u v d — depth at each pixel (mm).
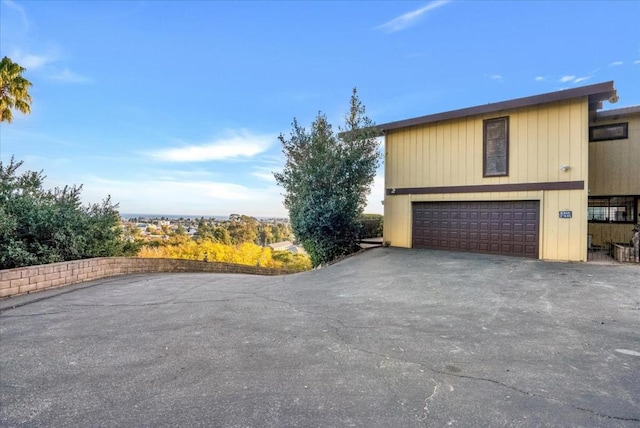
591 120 12016
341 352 3590
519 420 2338
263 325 4590
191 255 21109
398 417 2381
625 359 3354
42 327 4559
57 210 8086
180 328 4488
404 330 4297
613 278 7188
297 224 12680
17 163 8016
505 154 10734
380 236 15906
